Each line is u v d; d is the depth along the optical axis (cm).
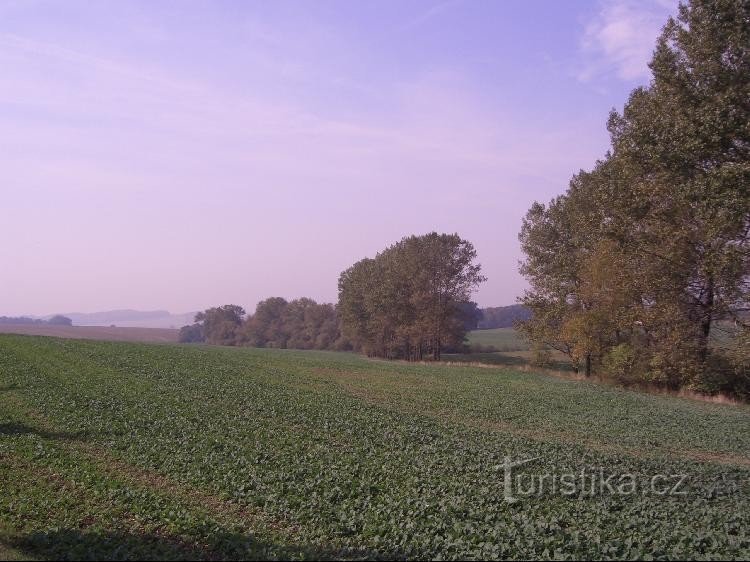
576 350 5184
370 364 6294
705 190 3306
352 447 1978
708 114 3325
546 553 995
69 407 2611
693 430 2597
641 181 3825
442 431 2384
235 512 1302
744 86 3309
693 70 3578
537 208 5697
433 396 3675
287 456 1802
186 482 1520
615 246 4122
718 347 3966
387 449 1961
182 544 1114
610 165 4506
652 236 3847
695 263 3788
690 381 4044
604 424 2728
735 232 3459
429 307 8394
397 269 8650
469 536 1091
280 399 3194
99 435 2066
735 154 3419
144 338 16000
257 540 1112
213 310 16375
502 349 10462
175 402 2895
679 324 3947
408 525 1148
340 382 4378
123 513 1280
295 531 1175
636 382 4581
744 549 1031
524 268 5766
